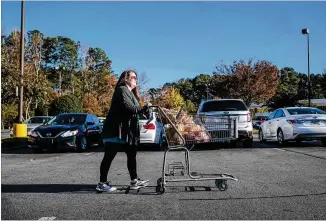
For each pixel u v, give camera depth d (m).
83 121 14.72
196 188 6.27
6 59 19.64
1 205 5.17
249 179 7.07
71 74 72.69
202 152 12.39
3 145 15.25
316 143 15.92
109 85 61.62
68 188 6.40
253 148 13.59
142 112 6.02
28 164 9.97
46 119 22.70
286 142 14.45
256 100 50.69
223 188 6.04
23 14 19.20
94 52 72.38
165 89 73.56
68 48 78.25
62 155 12.53
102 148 15.48
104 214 4.69
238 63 50.06
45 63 79.50
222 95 50.75
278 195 5.67
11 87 18.89
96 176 7.72
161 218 4.48
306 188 6.19
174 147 6.08
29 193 5.98
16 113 45.31
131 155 6.13
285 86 82.94
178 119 6.29
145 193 5.92
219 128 6.58
